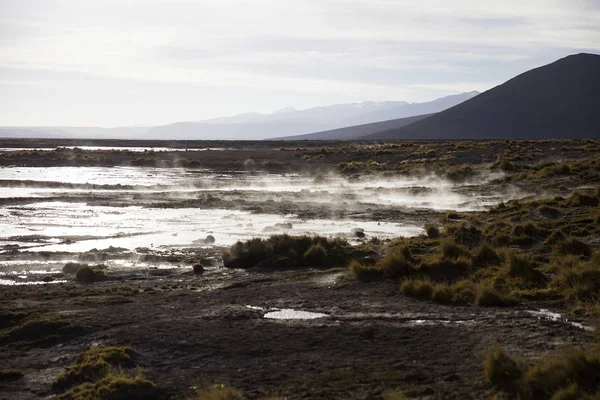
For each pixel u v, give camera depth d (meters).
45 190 43.41
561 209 26.77
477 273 15.67
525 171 45.00
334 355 9.91
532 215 26.05
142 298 14.92
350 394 8.27
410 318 11.95
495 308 12.59
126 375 9.38
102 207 35.03
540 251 19.14
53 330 12.22
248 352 10.23
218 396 8.09
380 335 10.86
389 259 16.11
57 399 8.73
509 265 15.43
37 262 20.80
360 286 15.06
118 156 75.38
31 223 29.30
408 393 8.16
